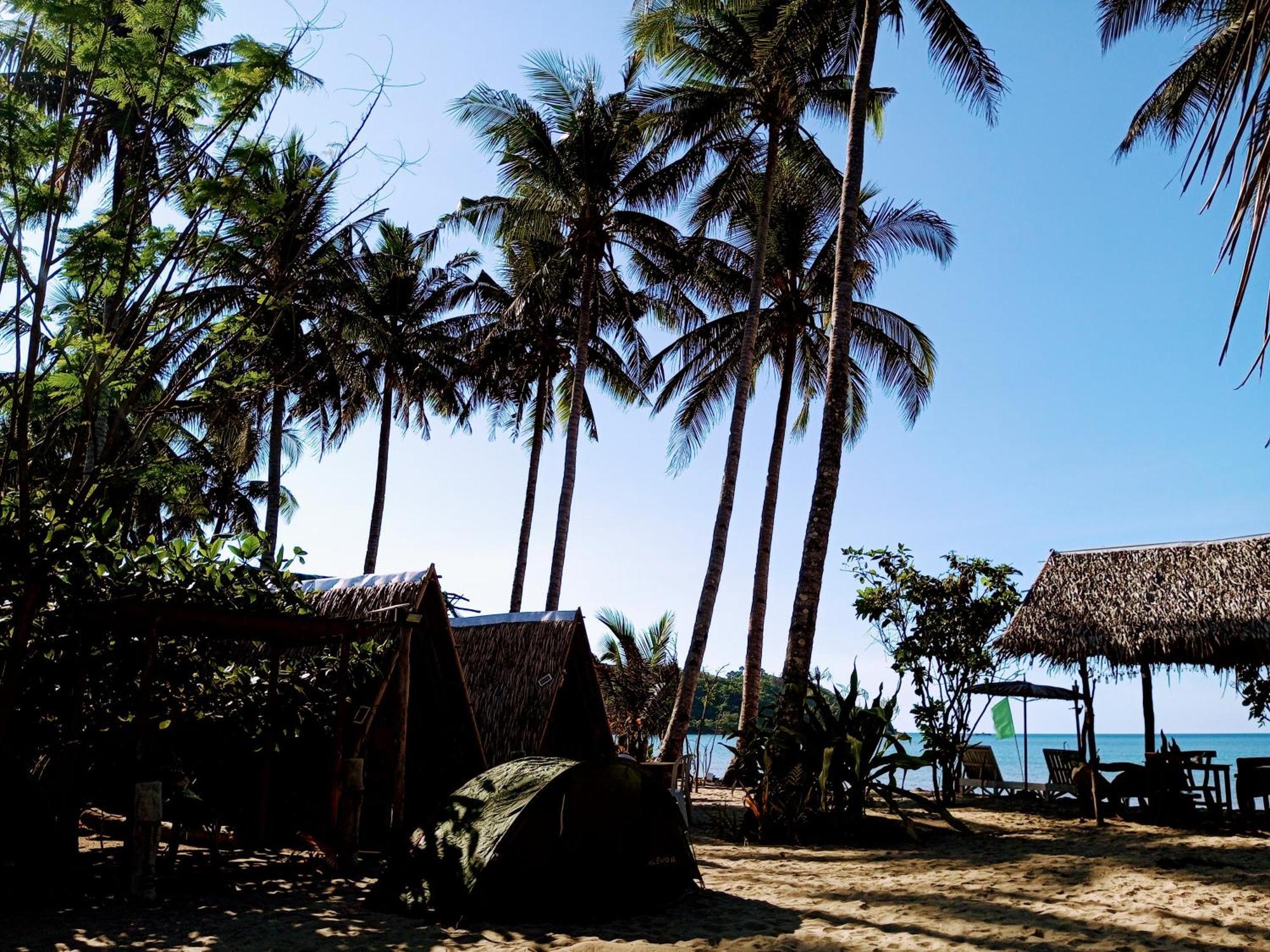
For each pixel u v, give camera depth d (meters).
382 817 11.10
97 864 8.73
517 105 23.62
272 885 8.43
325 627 9.02
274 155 8.50
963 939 6.51
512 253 28.86
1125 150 18.88
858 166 15.72
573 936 6.84
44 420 8.33
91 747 8.71
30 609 7.40
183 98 8.33
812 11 17.80
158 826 7.63
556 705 13.79
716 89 21.55
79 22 7.64
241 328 8.66
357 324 27.75
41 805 7.58
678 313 27.61
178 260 8.31
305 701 10.10
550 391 31.67
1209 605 12.97
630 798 8.07
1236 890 8.11
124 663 8.80
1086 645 13.64
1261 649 13.27
